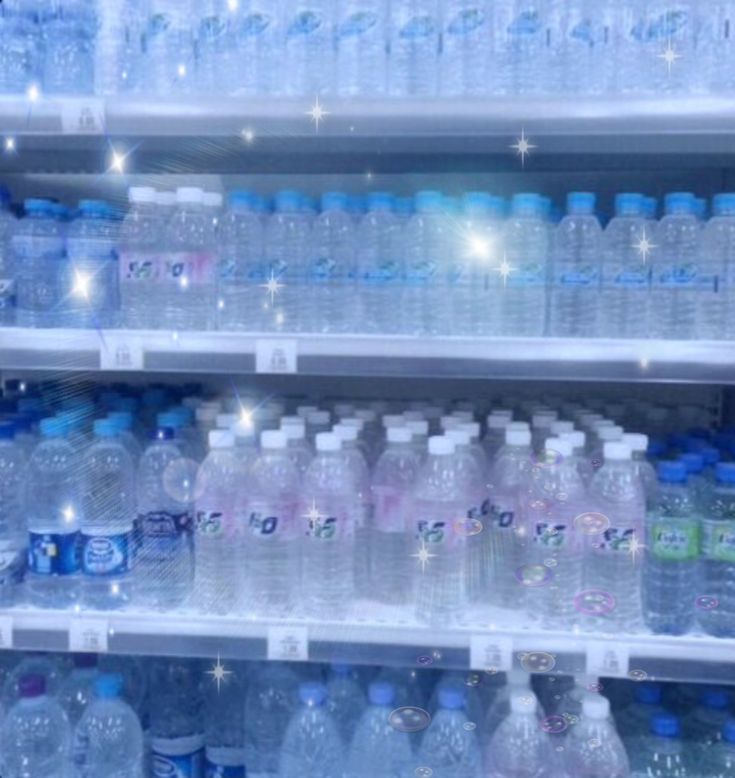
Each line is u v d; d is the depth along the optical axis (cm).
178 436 151
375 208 145
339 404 172
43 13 143
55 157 176
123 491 152
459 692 137
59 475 153
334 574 139
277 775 149
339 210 147
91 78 144
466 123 122
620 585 135
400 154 167
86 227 148
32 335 129
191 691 165
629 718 150
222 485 142
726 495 134
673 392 192
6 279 144
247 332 130
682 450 155
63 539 138
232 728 161
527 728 133
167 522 141
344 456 141
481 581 142
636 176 184
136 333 128
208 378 198
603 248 146
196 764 156
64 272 147
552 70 135
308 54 136
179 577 141
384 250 150
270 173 189
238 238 151
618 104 119
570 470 135
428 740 138
